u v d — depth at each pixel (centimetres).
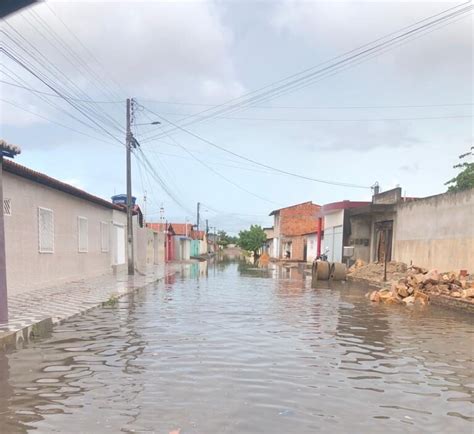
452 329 965
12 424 432
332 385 562
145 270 3055
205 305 1284
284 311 1189
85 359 671
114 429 421
